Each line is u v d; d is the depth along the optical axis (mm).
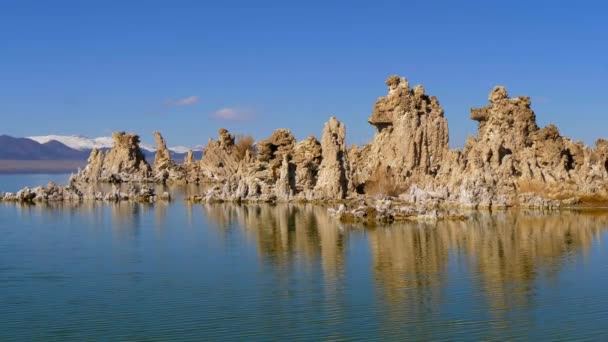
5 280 77562
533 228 112188
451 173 160500
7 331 59281
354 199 158625
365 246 95938
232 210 149375
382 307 64875
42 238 109375
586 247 93812
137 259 89438
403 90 182000
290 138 185250
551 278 75562
